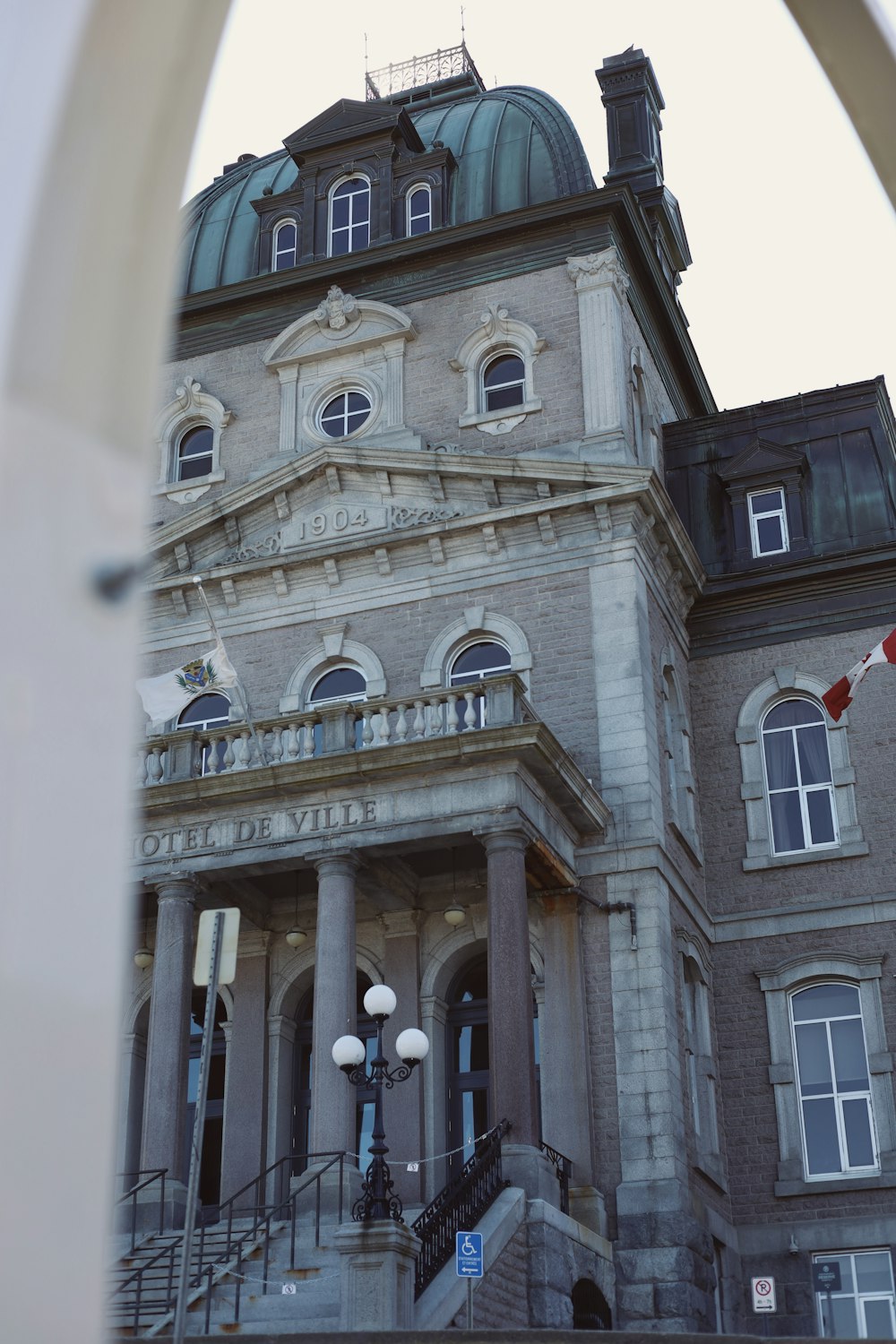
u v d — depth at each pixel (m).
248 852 24.58
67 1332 2.28
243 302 34.12
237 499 30.95
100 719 2.54
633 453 30.80
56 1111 2.36
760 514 32.78
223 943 13.16
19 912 2.38
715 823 30.03
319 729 27.00
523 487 29.12
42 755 2.45
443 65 40.38
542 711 27.66
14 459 2.43
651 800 26.45
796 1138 27.30
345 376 32.69
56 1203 2.32
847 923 28.45
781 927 28.83
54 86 2.53
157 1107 23.45
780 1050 27.95
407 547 29.70
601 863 26.12
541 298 31.64
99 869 2.50
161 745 25.86
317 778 24.30
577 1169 24.11
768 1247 26.77
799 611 31.06
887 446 32.88
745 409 33.91
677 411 36.47
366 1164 25.66
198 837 24.95
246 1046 26.86
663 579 30.08
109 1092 2.39
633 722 26.98
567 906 25.72
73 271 2.55
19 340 2.43
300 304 33.75
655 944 25.30
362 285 33.28
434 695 24.64
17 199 2.45
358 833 24.05
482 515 29.06
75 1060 2.41
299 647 30.03
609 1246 23.56
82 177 2.57
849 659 30.47
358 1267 17.09
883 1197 26.47
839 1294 26.23
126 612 2.61
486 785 23.64
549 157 33.84
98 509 2.59
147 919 27.58
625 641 27.61
